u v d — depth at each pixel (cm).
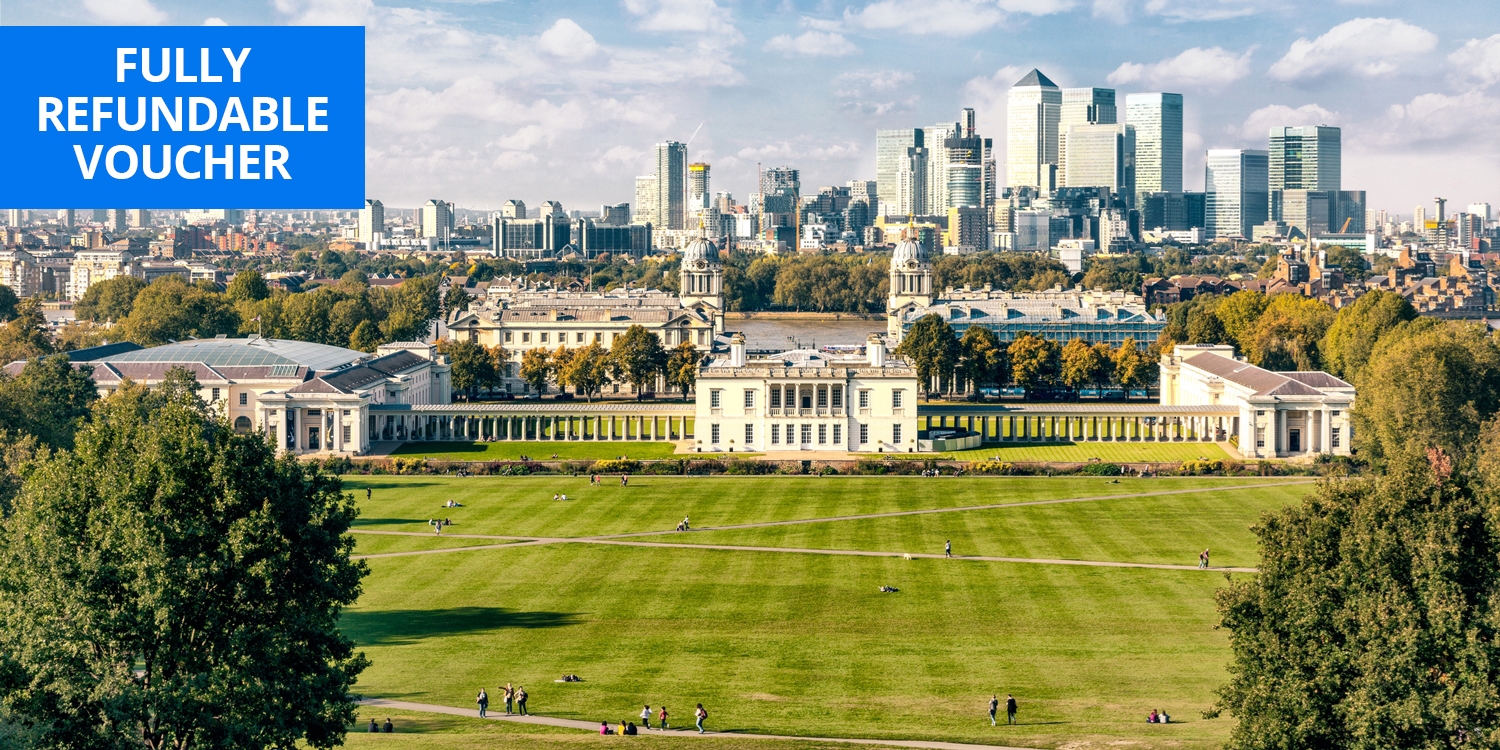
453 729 16562
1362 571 14050
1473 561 14062
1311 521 14862
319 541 14125
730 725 16712
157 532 13212
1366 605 13712
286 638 13512
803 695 18038
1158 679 18600
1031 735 16162
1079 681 18562
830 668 19250
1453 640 13438
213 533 13525
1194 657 19600
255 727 12862
